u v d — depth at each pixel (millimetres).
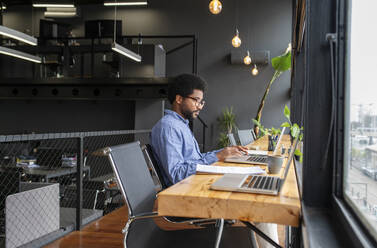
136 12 10258
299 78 3586
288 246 1877
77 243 2586
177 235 1449
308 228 839
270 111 9516
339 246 783
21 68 8977
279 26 9562
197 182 1293
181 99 1962
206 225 1541
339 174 1075
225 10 9836
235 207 996
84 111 9586
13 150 6051
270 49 9578
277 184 1165
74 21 10531
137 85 7816
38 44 8320
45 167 5117
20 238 2398
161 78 7402
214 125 9789
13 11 10961
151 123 8492
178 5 10070
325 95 1116
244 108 9656
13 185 2742
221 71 9805
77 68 9562
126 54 6648
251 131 4969
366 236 725
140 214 1228
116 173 1226
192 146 1853
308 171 1126
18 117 9852
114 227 3004
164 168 1745
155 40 10133
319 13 1127
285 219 947
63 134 2717
